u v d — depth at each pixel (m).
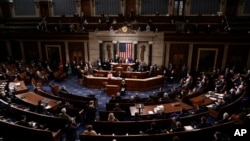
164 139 7.45
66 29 21.77
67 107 10.47
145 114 9.78
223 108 10.03
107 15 21.69
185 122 9.09
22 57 21.58
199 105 11.09
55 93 13.88
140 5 21.55
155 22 20.77
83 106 11.30
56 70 20.38
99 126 8.71
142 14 21.78
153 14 21.55
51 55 21.11
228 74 16.44
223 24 19.39
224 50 18.33
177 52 19.19
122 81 15.92
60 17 22.17
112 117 8.95
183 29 19.42
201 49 18.69
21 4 23.33
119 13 22.05
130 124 8.63
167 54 19.36
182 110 9.83
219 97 12.31
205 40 18.34
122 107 11.07
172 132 7.65
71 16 22.81
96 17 21.61
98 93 15.75
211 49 18.52
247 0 19.72
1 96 11.60
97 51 20.08
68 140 8.48
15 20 23.69
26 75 17.80
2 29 22.41
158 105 10.91
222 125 8.05
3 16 23.81
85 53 20.41
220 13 20.12
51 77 19.14
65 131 8.53
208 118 10.38
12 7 23.47
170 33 18.62
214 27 19.56
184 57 19.20
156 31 18.80
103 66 19.20
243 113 8.58
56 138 8.20
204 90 13.79
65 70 20.38
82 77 18.02
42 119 9.25
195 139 7.80
